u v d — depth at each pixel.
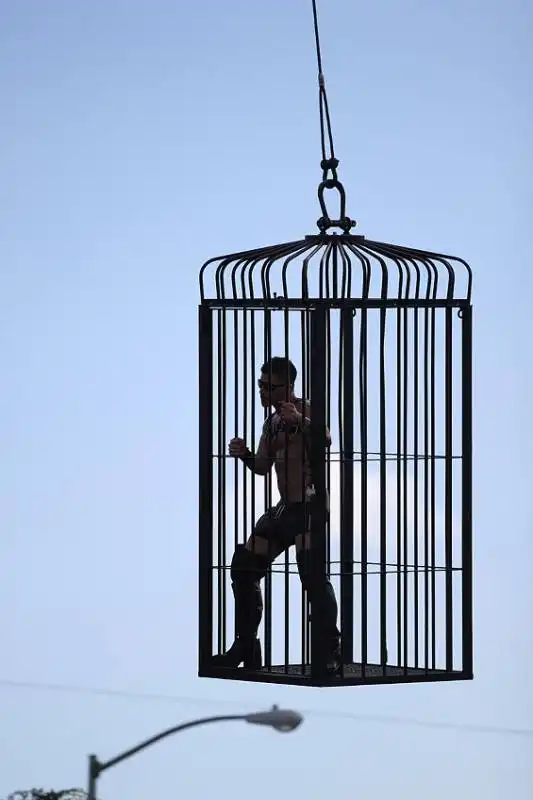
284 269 42.62
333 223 43.66
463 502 43.81
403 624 43.75
